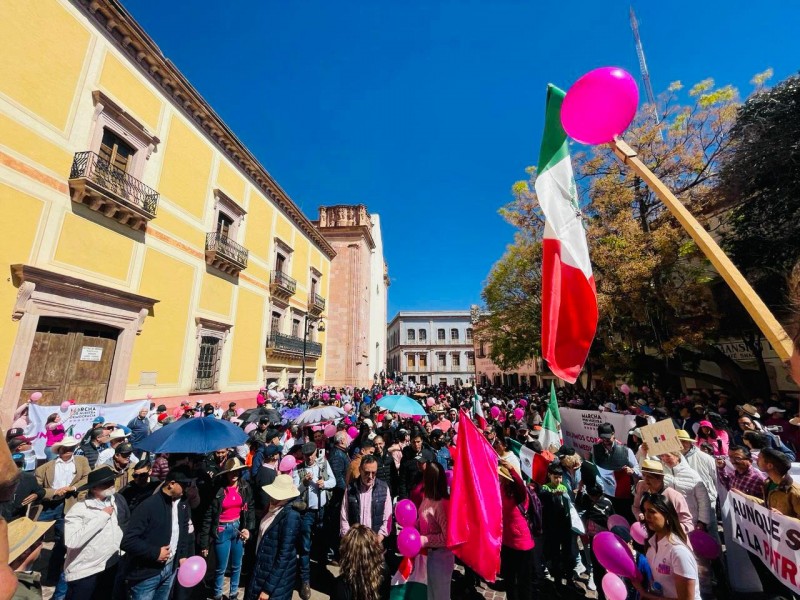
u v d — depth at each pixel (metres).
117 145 11.36
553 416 7.08
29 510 4.79
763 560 3.17
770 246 11.32
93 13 10.59
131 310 11.48
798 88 10.77
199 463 4.82
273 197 21.05
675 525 2.77
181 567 3.35
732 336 14.27
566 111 2.28
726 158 13.14
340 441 6.16
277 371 20.80
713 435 6.42
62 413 7.79
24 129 8.84
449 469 6.16
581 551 5.00
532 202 17.94
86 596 3.26
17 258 8.59
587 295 2.79
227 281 16.55
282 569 3.47
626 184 15.30
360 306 31.30
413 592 3.39
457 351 62.78
